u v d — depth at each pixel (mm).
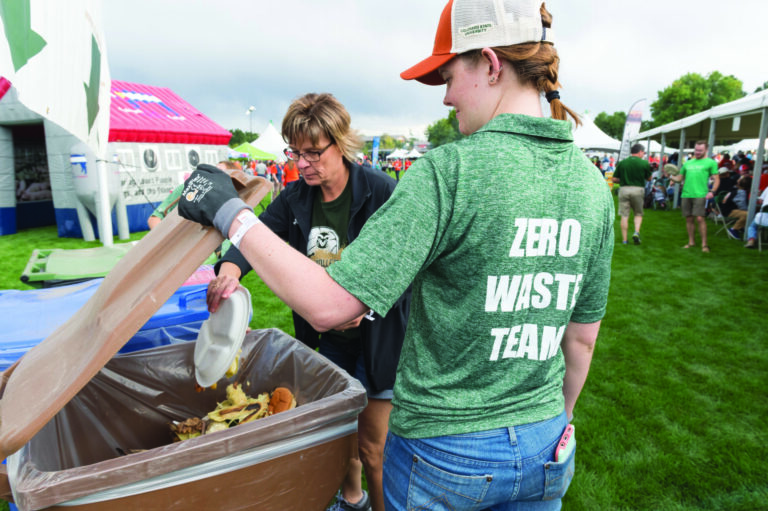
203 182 829
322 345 1977
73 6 2256
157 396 1577
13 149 10000
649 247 7938
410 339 926
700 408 2871
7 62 1787
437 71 1020
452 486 859
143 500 966
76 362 910
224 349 1186
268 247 760
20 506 892
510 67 846
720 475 2281
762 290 5398
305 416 1117
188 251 855
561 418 944
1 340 1570
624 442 2527
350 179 1805
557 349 910
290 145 1714
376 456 1821
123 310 870
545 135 825
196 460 995
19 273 6113
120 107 9391
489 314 813
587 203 850
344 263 752
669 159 17750
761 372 3371
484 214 774
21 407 905
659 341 3949
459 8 852
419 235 767
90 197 8508
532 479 877
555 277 843
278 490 1119
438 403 858
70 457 1326
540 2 841
